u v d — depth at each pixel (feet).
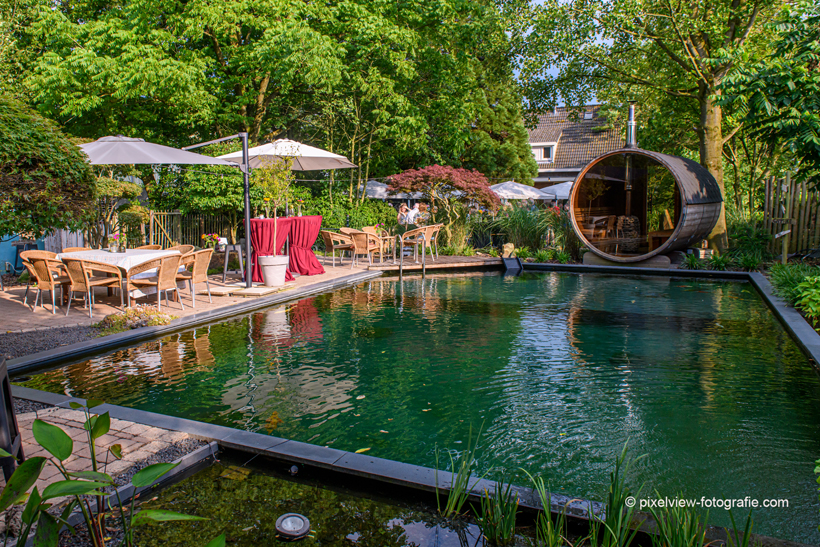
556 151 105.29
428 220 51.49
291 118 60.08
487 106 79.41
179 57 46.11
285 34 42.73
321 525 8.20
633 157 52.75
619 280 37.11
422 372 16.02
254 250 31.71
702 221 41.24
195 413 12.77
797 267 29.96
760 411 12.99
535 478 9.71
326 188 57.31
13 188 12.26
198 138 53.31
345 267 40.55
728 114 48.52
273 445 10.38
